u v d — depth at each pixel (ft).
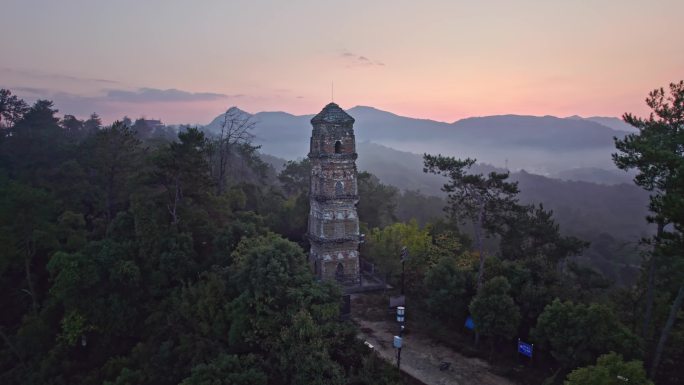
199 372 131.95
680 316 145.38
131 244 193.36
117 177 264.93
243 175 374.02
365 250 247.70
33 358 183.73
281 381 141.49
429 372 146.61
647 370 134.10
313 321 147.13
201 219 211.82
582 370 110.11
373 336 171.42
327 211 211.61
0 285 219.61
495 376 144.97
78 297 179.32
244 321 151.12
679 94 134.41
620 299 174.60
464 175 177.37
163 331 169.68
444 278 176.55
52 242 209.87
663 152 121.08
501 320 149.07
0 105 396.37
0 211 192.95
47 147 311.47
